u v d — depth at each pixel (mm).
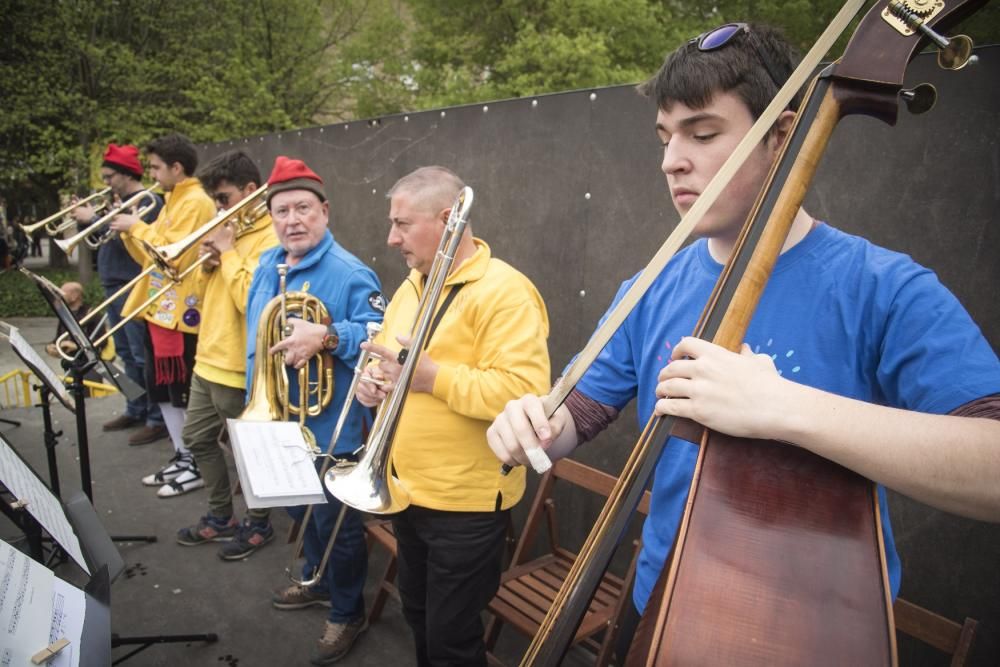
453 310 1858
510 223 2781
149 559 3104
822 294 859
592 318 2504
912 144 1699
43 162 10758
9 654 1007
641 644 671
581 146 2480
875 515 655
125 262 4344
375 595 2854
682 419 730
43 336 8633
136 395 2559
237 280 2807
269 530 3264
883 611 609
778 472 684
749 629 608
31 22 10594
